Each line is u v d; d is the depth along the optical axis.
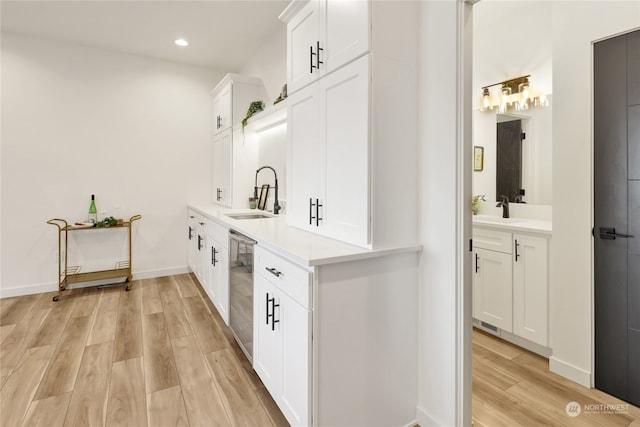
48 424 1.65
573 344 2.02
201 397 1.87
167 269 4.23
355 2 1.56
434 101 1.59
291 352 1.53
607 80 1.83
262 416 1.73
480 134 3.18
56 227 3.64
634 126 1.73
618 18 1.77
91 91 3.75
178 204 4.26
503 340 2.55
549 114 2.67
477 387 1.96
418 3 1.66
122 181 3.94
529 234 2.31
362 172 1.54
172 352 2.37
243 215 3.25
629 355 1.79
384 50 1.54
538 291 2.27
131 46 3.73
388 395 1.62
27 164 3.49
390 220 1.59
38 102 3.51
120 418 1.70
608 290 1.86
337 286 1.45
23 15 3.06
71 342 2.50
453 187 1.51
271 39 3.49
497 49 2.98
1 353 2.33
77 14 3.04
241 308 2.26
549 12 2.61
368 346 1.54
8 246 3.45
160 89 4.10
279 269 1.65
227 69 4.44
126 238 3.99
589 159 1.91
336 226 1.74
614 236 1.82
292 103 2.14
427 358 1.65
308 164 1.98
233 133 3.69
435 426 1.61
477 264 2.69
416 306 1.70
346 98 1.63
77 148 3.70
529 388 1.95
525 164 2.84
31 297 3.46
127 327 2.77
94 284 3.86
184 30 3.36
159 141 4.12
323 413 1.43
